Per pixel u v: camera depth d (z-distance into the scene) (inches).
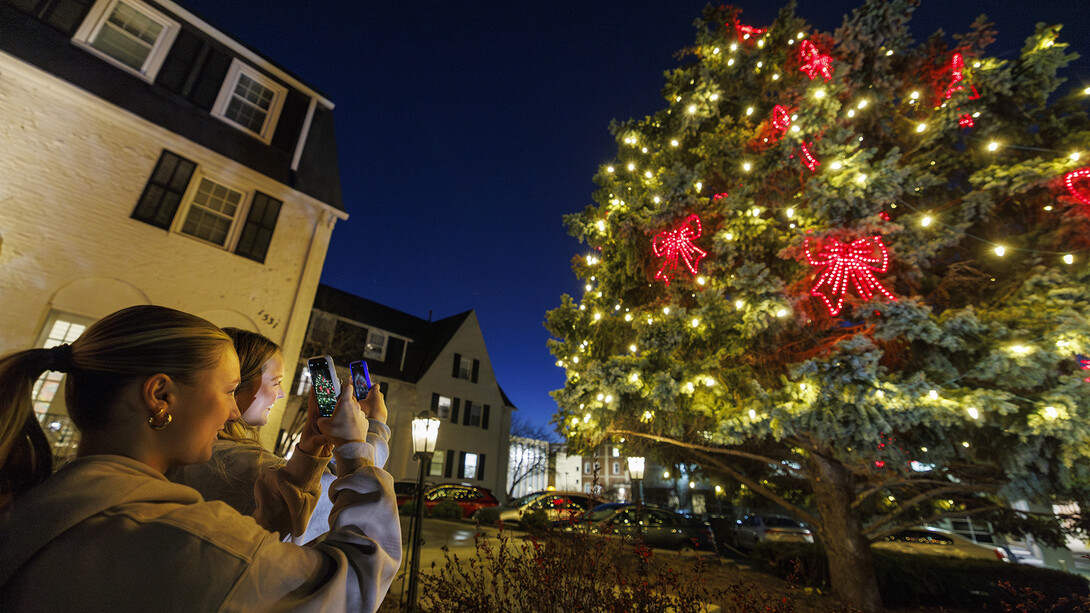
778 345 233.0
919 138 242.8
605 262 295.6
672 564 219.5
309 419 52.7
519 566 145.9
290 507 48.8
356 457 41.0
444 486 605.6
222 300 340.2
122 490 27.1
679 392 203.8
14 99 287.3
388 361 876.6
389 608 186.2
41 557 23.1
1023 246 211.6
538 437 1592.0
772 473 350.9
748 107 272.8
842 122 217.9
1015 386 174.4
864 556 256.5
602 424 244.1
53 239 282.4
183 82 367.9
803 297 206.8
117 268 301.4
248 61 408.5
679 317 217.6
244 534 28.4
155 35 363.3
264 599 25.6
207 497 54.4
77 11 328.5
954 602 320.5
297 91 437.7
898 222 203.2
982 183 200.5
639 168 311.4
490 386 1031.6
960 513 270.1
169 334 34.6
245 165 376.2
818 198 197.0
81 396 32.5
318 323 768.9
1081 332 151.7
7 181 274.5
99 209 302.5
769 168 223.3
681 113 266.5
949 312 193.6
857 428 191.3
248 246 362.6
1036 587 315.6
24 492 27.7
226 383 37.8
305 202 403.5
